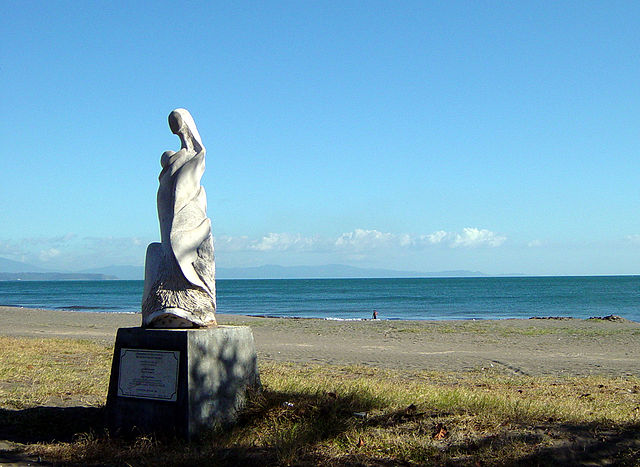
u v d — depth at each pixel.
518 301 74.44
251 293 107.06
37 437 7.17
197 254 7.47
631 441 6.60
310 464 6.04
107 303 70.88
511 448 6.36
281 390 8.88
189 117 8.02
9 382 10.43
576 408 8.52
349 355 18.91
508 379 13.48
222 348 7.18
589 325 33.66
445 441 6.62
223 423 7.04
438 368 16.09
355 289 127.56
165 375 6.80
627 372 15.78
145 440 6.56
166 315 7.13
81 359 14.21
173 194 7.57
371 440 6.65
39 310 46.31
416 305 67.06
